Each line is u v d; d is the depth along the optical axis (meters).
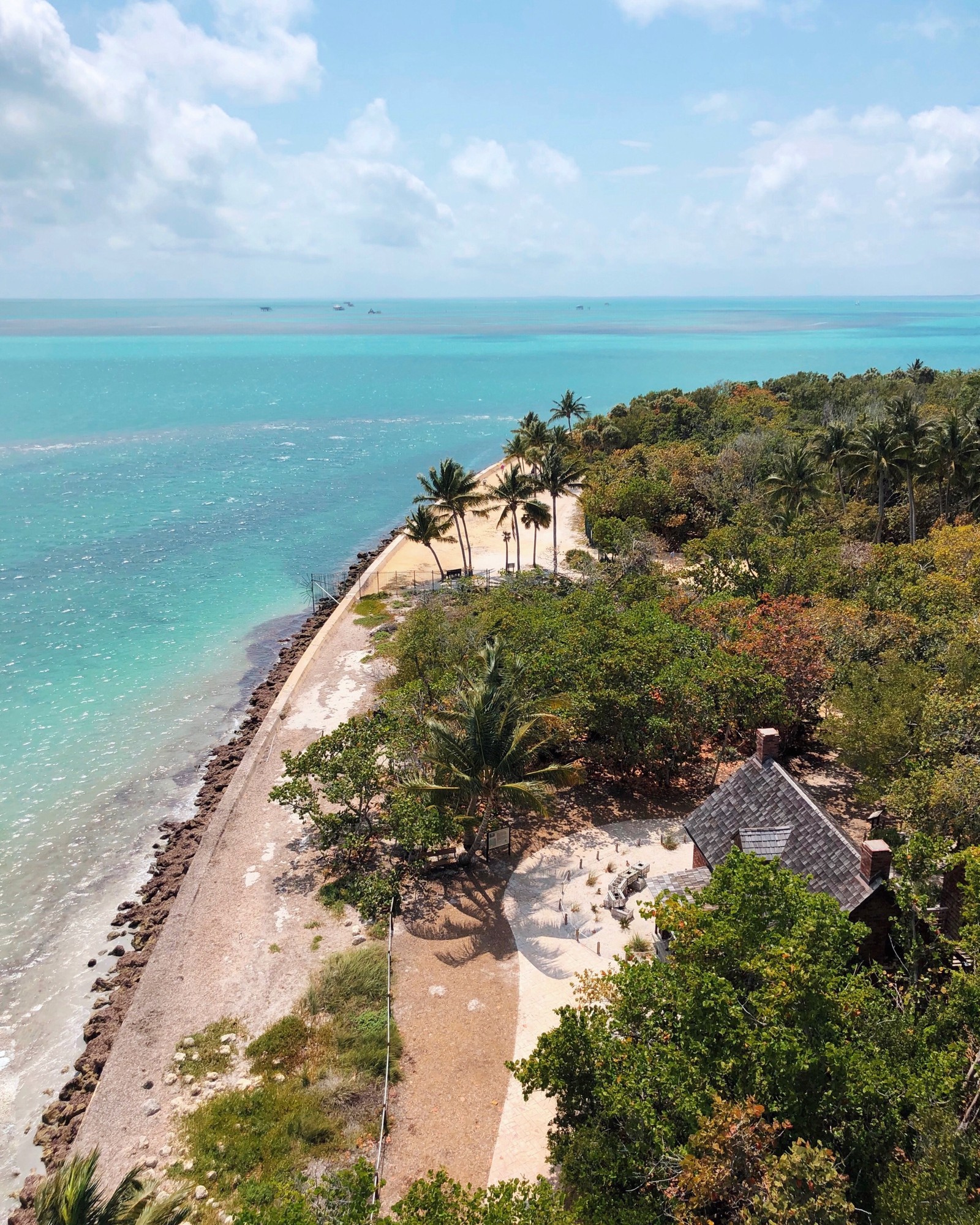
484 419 199.25
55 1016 33.31
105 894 40.75
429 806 37.75
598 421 137.25
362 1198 18.09
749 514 78.69
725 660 45.78
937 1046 21.45
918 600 51.78
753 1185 17.41
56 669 65.69
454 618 63.38
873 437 78.50
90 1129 26.97
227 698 61.88
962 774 29.72
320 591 83.62
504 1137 26.22
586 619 52.41
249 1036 30.47
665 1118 19.89
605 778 46.53
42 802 48.38
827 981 19.27
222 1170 25.19
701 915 21.95
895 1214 17.30
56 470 134.12
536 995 31.66
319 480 134.50
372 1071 28.25
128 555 94.44
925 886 24.91
